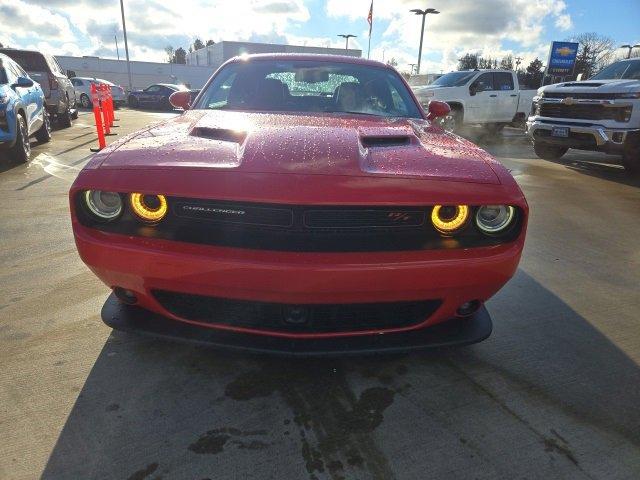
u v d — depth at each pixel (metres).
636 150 6.80
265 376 2.05
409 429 1.78
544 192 6.01
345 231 1.70
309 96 3.05
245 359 2.16
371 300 1.73
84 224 1.81
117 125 13.25
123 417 1.78
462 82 11.67
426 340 1.89
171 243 1.71
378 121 2.58
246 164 1.74
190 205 1.71
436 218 1.75
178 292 1.77
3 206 4.48
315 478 1.54
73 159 7.29
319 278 1.63
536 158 9.23
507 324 2.60
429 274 1.69
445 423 1.82
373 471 1.58
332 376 2.07
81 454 1.60
